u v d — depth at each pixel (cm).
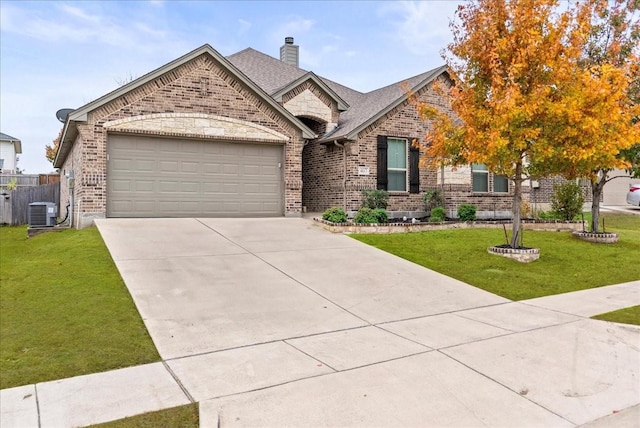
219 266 880
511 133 970
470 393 418
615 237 1284
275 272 864
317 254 1020
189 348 516
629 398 420
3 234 1605
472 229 1464
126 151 1323
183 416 369
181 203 1390
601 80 938
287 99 1705
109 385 424
